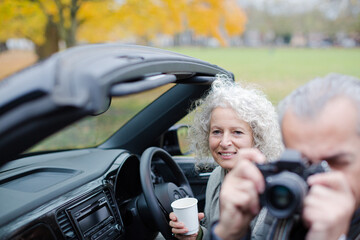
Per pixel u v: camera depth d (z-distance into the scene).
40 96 0.62
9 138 0.63
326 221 0.62
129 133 2.18
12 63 11.75
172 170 1.98
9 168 1.77
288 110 0.70
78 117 0.67
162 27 7.99
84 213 1.54
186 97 2.01
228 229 0.77
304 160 0.67
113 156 1.93
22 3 6.45
